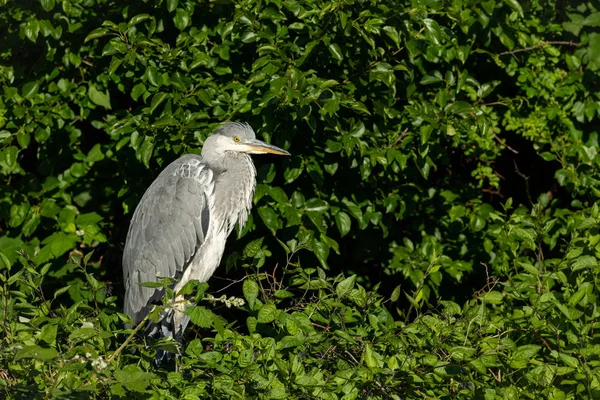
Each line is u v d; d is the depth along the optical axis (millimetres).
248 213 10633
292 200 10805
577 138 12617
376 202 11602
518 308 8484
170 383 6707
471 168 13578
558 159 12531
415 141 11148
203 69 10898
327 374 7219
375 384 6969
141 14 10195
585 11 12742
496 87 13094
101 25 11250
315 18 10133
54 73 11289
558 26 12469
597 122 12953
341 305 7609
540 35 12578
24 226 11641
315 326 8438
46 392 6215
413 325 7566
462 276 12766
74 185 12156
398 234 12875
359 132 10250
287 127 10352
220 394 6746
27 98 10984
